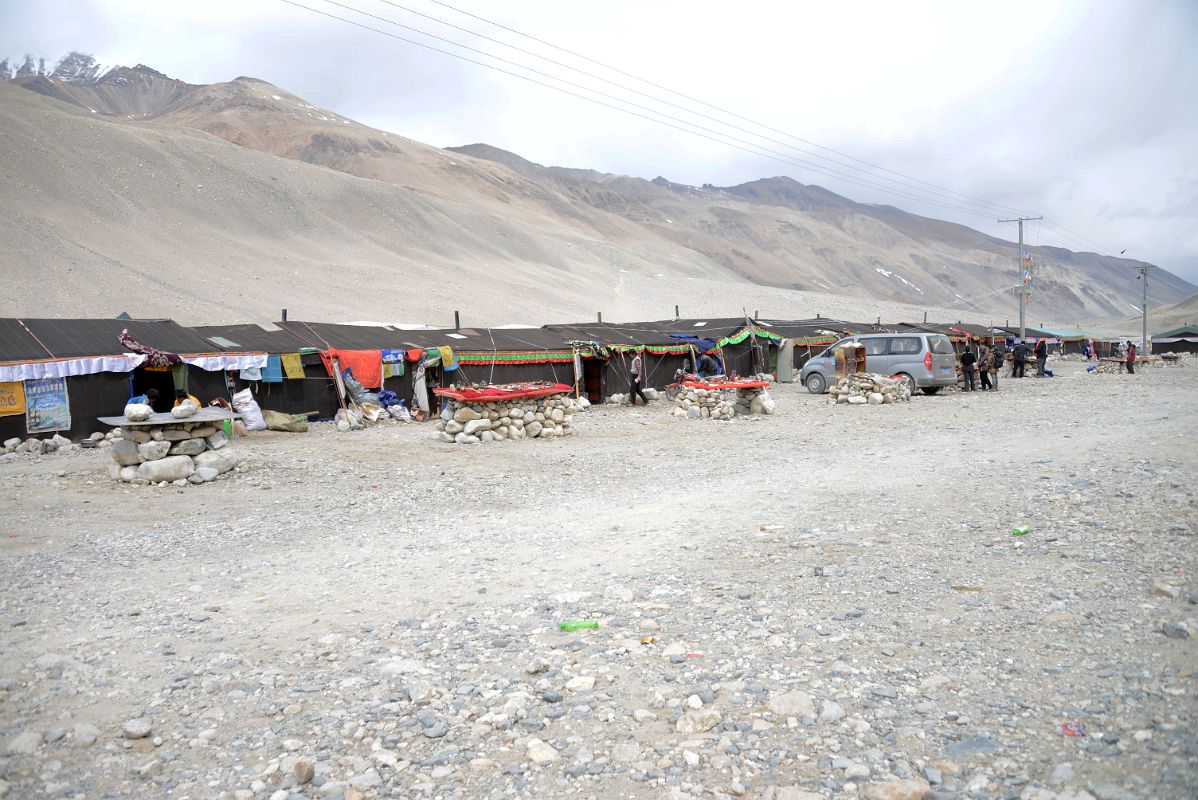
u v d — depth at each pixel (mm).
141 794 3180
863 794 3037
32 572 6820
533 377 26203
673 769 3312
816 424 18516
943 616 4977
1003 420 17234
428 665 4500
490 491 10945
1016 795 2957
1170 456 10547
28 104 159125
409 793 3191
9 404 16375
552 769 3354
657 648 4680
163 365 18844
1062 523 7172
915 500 8656
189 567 6988
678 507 9195
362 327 24953
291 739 3613
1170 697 3615
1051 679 3953
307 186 138500
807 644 4617
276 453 15078
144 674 4398
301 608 5672
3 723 3766
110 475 12250
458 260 135750
